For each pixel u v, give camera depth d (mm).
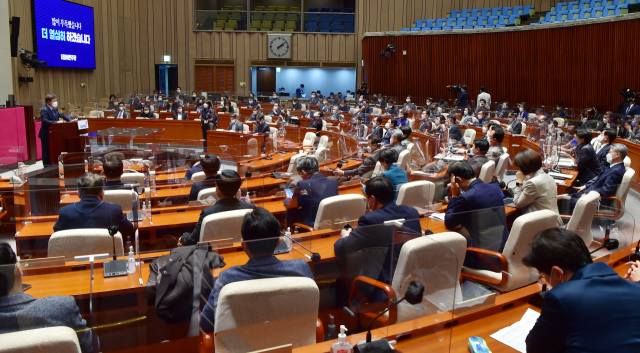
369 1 23156
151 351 2299
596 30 15289
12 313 2012
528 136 11312
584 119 13875
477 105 17156
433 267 2484
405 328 2441
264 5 24781
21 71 15320
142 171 6309
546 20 18266
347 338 2350
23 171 6926
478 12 21047
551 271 2080
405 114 14227
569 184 6812
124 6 21891
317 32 23328
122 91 22031
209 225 3529
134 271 2641
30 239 4266
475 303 2629
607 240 3701
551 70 17234
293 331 2209
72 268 2652
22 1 15398
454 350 2338
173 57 23203
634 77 13930
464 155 8703
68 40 17828
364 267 2570
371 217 3416
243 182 5723
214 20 23312
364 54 22422
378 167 7227
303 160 5031
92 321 2305
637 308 1878
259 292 2090
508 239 3031
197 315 2283
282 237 2555
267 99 21688
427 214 4020
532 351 1989
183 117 16172
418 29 21328
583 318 1850
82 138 11812
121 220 4270
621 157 5879
